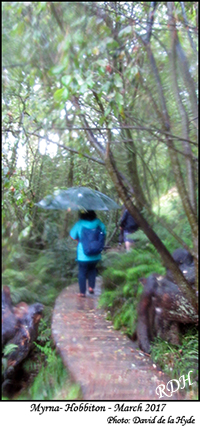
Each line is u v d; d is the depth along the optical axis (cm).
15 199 432
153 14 309
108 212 643
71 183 502
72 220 616
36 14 289
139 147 329
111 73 305
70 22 287
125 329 449
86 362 369
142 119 319
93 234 536
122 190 338
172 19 316
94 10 294
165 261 355
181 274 356
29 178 467
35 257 578
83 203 490
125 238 541
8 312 376
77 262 572
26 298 455
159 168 336
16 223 407
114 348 403
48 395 336
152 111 319
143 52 319
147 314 417
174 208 344
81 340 414
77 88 296
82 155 350
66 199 488
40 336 442
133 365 368
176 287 397
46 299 521
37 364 394
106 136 330
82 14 290
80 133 328
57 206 481
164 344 399
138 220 345
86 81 286
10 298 396
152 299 410
